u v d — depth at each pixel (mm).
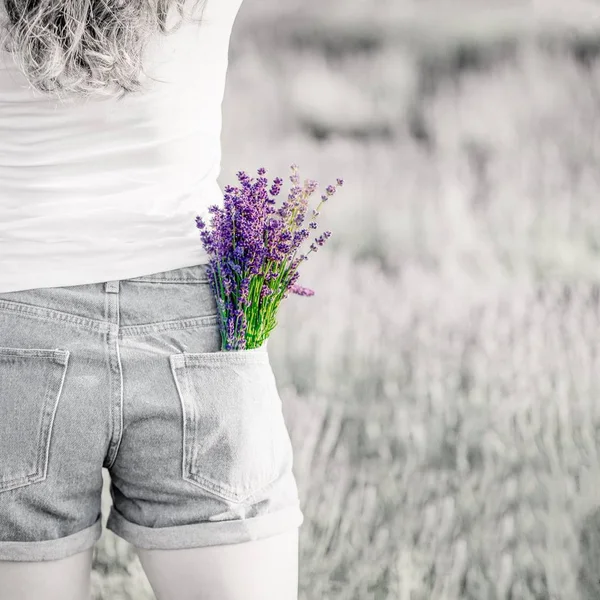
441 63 10438
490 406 3615
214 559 1646
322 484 3141
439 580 2713
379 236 6117
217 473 1644
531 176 7262
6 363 1600
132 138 1664
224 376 1666
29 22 1535
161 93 1657
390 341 4359
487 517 2984
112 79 1589
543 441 3424
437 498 3076
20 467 1581
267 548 1674
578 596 2686
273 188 1802
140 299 1661
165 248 1689
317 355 4086
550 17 10992
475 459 3342
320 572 2754
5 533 1592
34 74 1558
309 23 11344
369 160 7949
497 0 11117
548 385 3771
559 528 2936
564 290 5051
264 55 10695
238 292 1704
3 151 1632
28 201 1639
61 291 1628
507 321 4527
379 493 3119
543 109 8828
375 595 2680
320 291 4973
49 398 1585
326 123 9172
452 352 4168
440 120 8859
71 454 1600
